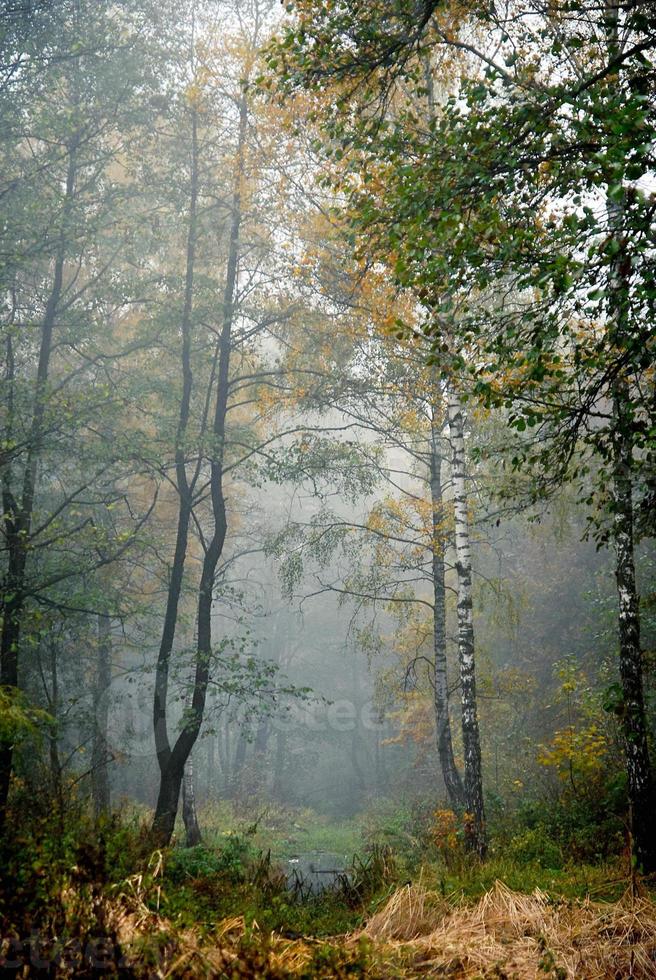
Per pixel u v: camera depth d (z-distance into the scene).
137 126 15.09
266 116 12.10
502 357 6.08
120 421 16.34
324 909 7.27
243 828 22.12
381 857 9.43
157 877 5.91
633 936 4.94
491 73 6.42
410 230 5.92
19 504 14.80
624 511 7.35
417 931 5.39
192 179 15.29
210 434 14.43
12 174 14.30
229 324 15.00
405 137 6.59
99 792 16.75
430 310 7.17
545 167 5.98
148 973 3.88
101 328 15.43
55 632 16.05
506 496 7.90
